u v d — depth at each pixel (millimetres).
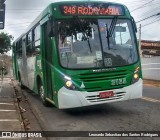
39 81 13195
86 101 9430
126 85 9867
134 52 10250
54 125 9312
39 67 12570
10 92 17047
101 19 10125
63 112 11242
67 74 9445
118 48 10031
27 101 14578
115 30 10180
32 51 14242
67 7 9977
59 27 9812
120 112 10734
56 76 9688
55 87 9820
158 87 21125
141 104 12258
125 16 10484
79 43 9734
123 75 9844
